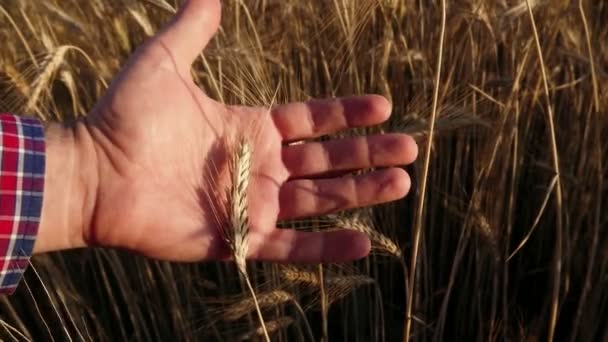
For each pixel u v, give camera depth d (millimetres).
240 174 357
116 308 570
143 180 369
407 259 616
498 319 593
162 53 379
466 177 656
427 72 637
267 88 540
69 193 362
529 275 627
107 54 659
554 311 469
